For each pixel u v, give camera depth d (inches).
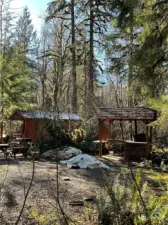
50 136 408.5
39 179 247.3
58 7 674.8
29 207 175.6
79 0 684.1
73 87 610.5
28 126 530.9
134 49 240.2
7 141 539.2
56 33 672.4
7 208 172.2
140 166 346.3
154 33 217.2
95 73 689.6
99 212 144.0
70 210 173.8
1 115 499.2
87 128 553.6
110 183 153.9
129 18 237.5
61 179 257.8
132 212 125.5
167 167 315.6
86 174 287.1
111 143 507.5
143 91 229.8
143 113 409.1
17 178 244.1
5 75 470.6
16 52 504.1
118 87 695.7
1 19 572.1
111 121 464.8
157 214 118.0
